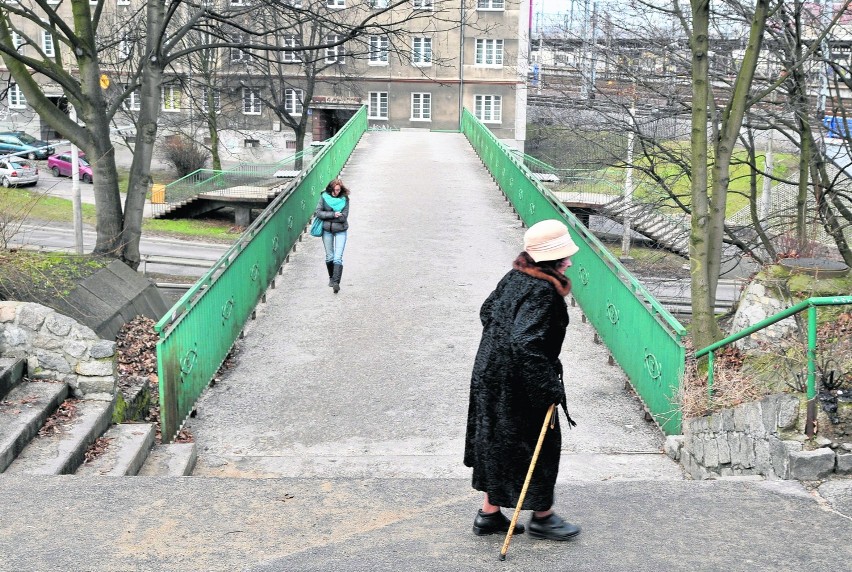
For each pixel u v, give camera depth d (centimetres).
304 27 4131
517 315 409
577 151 3612
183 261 3519
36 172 4800
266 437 909
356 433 918
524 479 432
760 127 1728
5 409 745
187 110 5047
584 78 2212
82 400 818
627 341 1052
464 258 1681
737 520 484
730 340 740
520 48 5172
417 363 1132
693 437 794
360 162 2920
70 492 527
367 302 1400
